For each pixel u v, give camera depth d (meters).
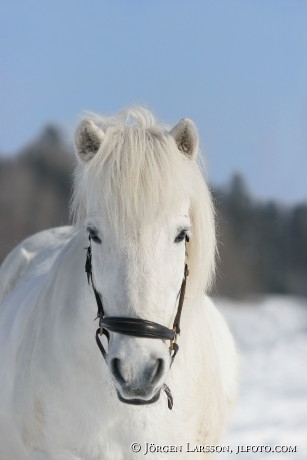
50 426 7.00
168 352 6.21
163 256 6.04
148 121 6.60
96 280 6.27
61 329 6.98
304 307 51.44
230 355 8.74
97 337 6.36
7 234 53.88
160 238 6.02
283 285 60.56
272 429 14.73
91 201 6.20
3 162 61.00
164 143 6.23
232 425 15.03
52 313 7.23
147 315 5.95
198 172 6.56
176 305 6.35
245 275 57.25
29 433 7.21
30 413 7.16
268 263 60.72
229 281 55.38
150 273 5.96
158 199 5.98
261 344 30.92
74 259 7.23
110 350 6.04
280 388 19.38
